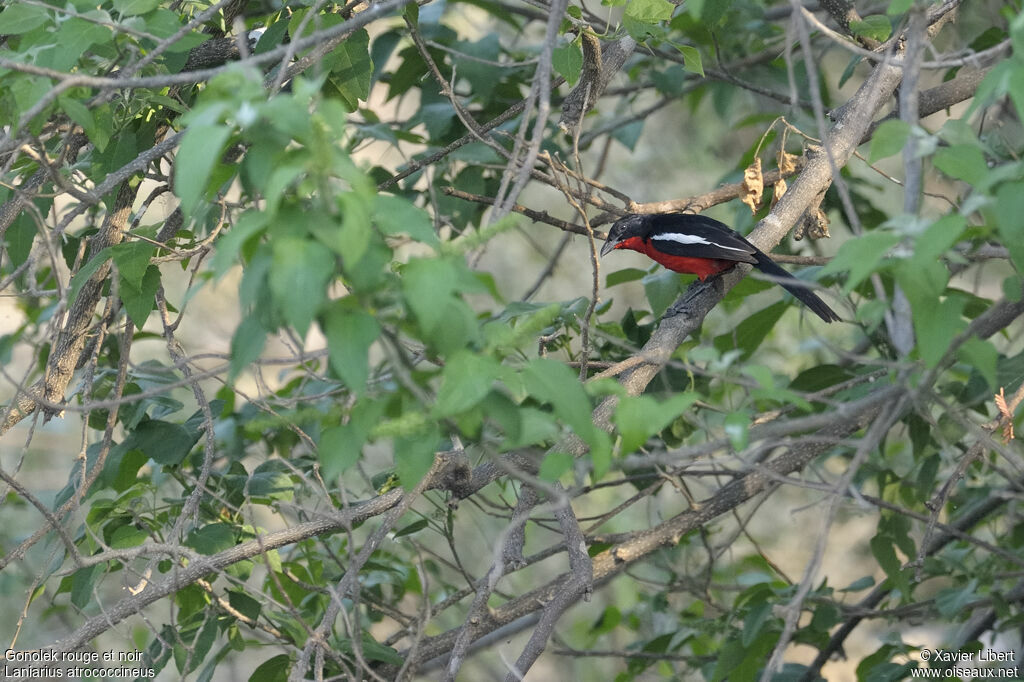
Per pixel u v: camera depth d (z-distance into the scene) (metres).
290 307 4.21
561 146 14.11
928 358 4.98
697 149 22.48
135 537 8.95
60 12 6.50
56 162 7.36
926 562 10.91
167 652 8.95
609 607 13.62
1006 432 8.48
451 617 15.13
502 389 5.39
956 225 4.60
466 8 18.58
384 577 10.80
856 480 11.58
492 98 13.41
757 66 15.62
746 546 18.44
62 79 5.67
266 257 4.47
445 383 4.62
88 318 9.27
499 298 6.06
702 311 11.27
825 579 11.43
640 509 18.45
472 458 9.66
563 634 17.97
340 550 10.89
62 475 16.66
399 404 5.21
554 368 4.90
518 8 13.91
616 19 13.66
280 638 9.26
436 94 12.93
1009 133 10.87
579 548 8.04
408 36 12.69
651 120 22.88
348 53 9.11
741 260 11.02
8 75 6.45
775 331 16.95
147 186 15.55
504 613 9.37
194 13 9.14
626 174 22.41
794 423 5.69
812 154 10.91
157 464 10.23
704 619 11.76
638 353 6.20
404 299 4.79
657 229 11.82
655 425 4.91
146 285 8.09
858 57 11.46
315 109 4.93
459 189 12.38
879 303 5.35
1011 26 5.20
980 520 11.90
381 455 14.03
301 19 8.60
